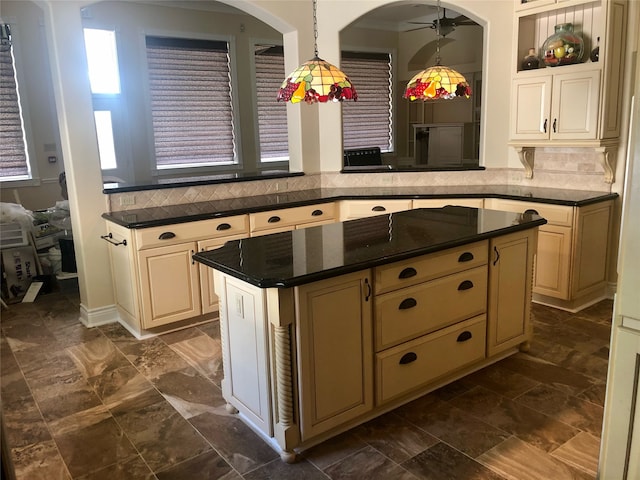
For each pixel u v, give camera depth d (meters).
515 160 4.81
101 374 3.27
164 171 7.27
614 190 4.19
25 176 6.50
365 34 8.71
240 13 7.54
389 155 9.36
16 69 6.25
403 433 2.53
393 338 2.58
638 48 1.12
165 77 7.11
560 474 2.21
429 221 3.20
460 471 2.25
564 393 2.85
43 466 2.38
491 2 4.54
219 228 3.94
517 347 3.37
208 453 2.43
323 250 2.56
